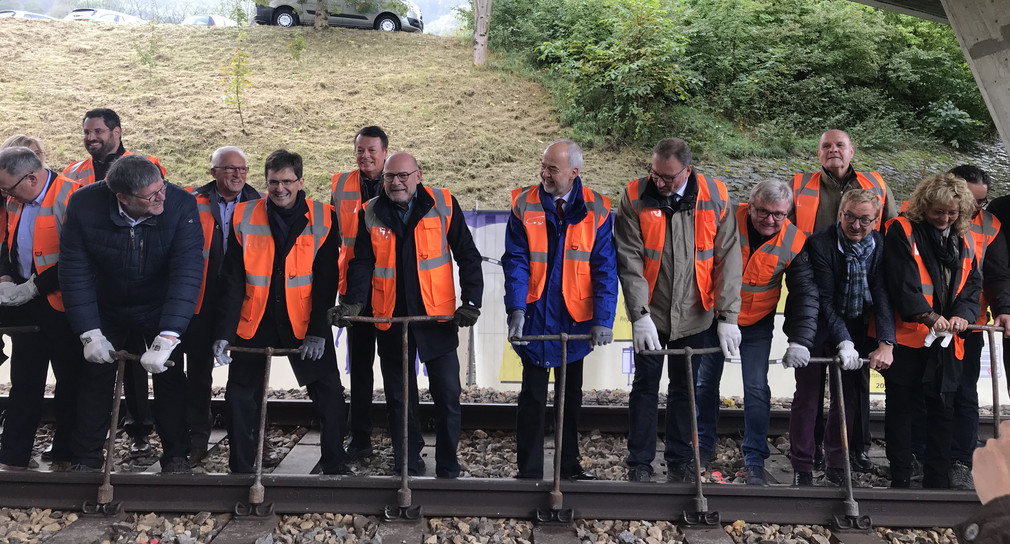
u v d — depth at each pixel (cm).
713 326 452
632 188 442
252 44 1645
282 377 671
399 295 430
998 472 96
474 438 570
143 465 497
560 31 1550
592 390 664
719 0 1455
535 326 423
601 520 400
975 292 434
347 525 393
